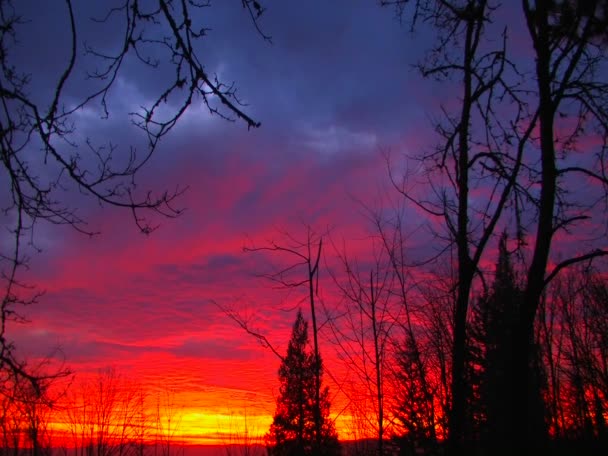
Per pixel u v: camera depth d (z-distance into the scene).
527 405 10.05
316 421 13.16
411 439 12.73
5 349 5.15
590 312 23.59
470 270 9.64
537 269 9.98
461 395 9.41
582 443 19.92
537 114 9.48
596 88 9.58
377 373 13.38
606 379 21.73
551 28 9.98
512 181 9.55
